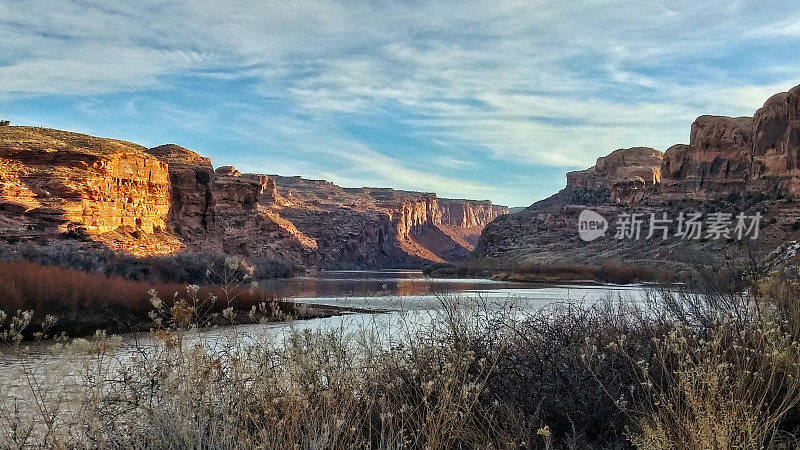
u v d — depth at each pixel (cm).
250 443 447
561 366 628
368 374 617
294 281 9812
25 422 504
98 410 505
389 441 493
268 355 582
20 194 7700
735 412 443
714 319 656
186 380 501
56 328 2336
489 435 537
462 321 702
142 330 2461
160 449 467
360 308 2800
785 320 632
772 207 9694
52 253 5412
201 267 6334
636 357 612
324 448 461
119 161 9794
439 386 550
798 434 520
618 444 541
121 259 5922
